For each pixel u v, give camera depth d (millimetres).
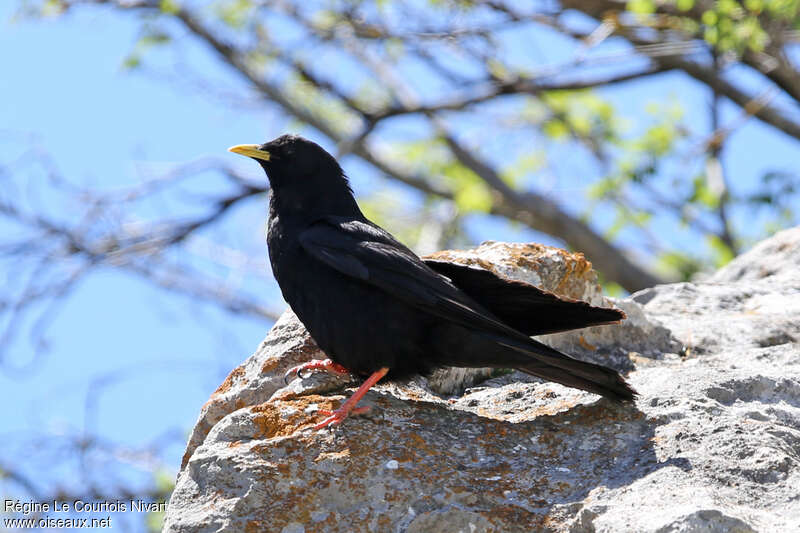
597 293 11367
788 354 10289
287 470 7676
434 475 7688
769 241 15055
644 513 6887
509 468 7891
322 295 9273
